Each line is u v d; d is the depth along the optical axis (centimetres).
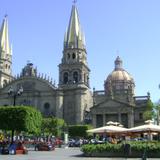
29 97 12231
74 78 12288
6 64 13450
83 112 11812
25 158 4156
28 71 12531
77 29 12725
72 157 4469
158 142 4662
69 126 10431
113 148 4550
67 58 12481
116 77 13575
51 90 12138
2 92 12556
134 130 5006
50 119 9881
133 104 12481
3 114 5559
